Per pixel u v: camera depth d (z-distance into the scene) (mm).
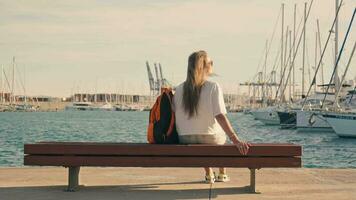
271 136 58531
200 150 7238
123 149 7293
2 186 8078
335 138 51219
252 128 78062
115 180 8719
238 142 7270
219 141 7609
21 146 41344
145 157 7281
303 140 50562
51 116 157500
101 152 7309
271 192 7684
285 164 7254
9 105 194625
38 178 8898
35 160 7344
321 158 34188
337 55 53188
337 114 46250
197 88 7469
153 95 177000
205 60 7520
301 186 8234
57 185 8195
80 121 114938
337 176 9352
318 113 53719
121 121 118188
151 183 8430
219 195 7402
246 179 8914
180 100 7578
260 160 7270
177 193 7535
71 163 7340
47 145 7352
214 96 7430
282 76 79438
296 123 61312
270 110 79875
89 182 8508
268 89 100812
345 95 62125
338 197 7332
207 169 8492
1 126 83438
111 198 7137
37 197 7191
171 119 7590
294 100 79625
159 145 7270
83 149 7332
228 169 10305
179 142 7676
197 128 7523
